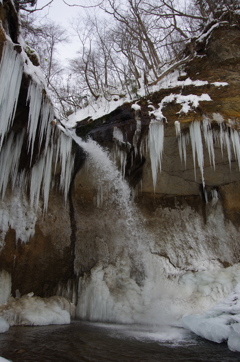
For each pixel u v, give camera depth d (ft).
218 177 27.07
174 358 12.50
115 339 15.72
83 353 12.79
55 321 19.65
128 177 26.09
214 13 23.63
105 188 26.21
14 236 21.26
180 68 23.49
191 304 22.07
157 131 22.12
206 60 22.16
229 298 19.49
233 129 21.74
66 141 22.04
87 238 25.88
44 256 22.90
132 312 22.41
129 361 11.94
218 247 26.55
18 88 16.42
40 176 21.57
